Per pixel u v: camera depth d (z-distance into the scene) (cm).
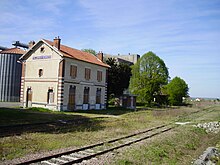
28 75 3528
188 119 3020
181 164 1050
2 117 2164
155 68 5275
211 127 2339
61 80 3167
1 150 1067
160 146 1359
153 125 2267
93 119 2461
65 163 913
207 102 9056
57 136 1470
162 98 6000
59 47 3297
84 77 3612
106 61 4616
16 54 4809
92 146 1246
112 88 4525
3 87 4725
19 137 1373
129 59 8138
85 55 3991
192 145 1487
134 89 5312
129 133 1745
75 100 3419
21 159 955
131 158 1065
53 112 2931
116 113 3316
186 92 6147
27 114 2522
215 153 1299
